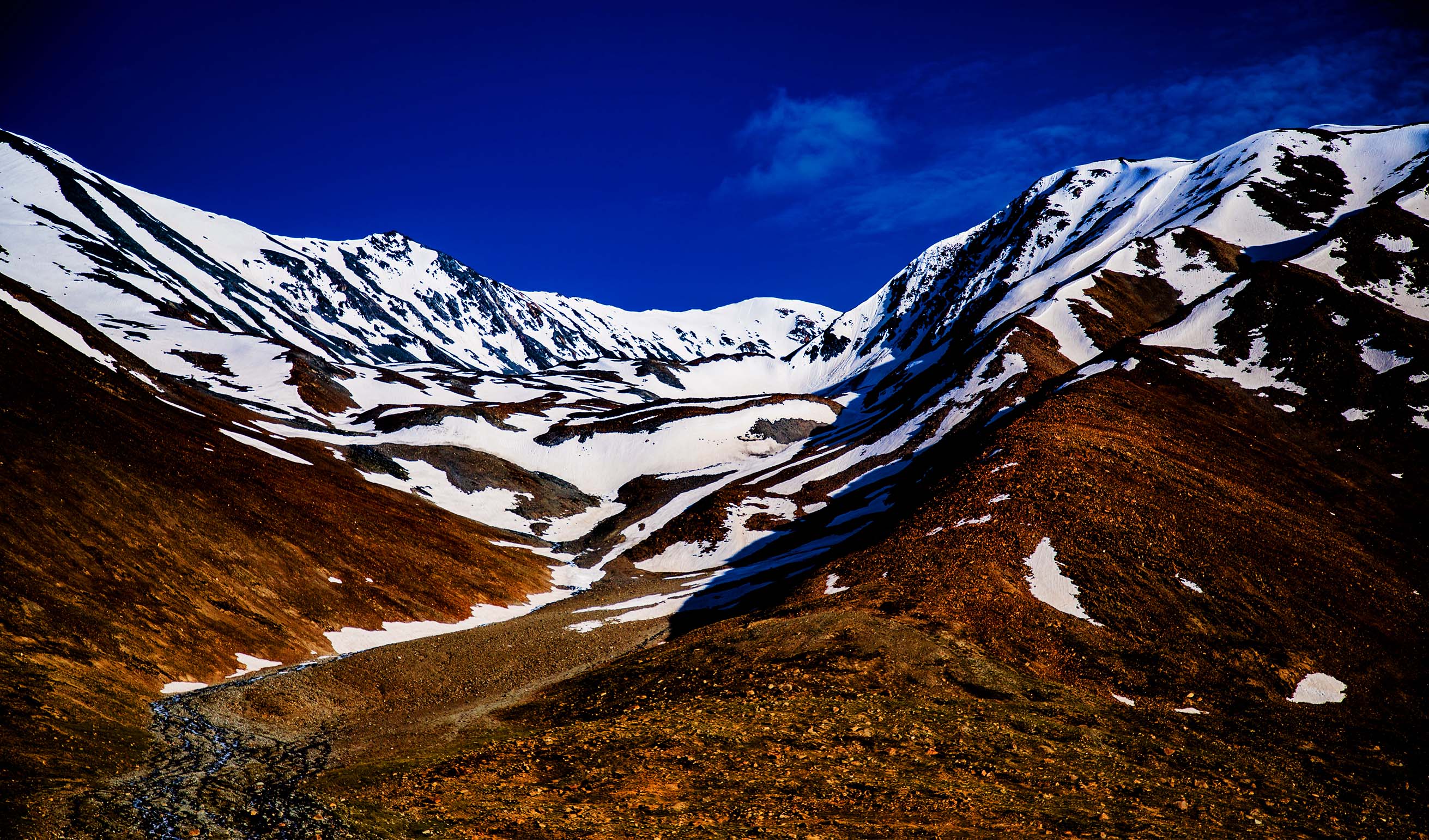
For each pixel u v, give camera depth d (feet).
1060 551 187.01
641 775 95.86
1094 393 302.45
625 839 76.43
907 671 138.82
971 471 234.17
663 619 225.56
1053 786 97.45
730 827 79.87
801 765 99.30
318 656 187.11
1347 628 172.86
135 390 278.26
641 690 140.05
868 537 237.45
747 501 357.82
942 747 108.78
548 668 182.39
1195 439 272.72
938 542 195.52
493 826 80.33
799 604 179.01
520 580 286.05
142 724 121.39
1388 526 233.35
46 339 256.32
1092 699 137.90
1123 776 104.06
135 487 198.70
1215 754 118.52
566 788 93.35
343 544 243.40
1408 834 96.53
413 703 162.30
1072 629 161.58
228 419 334.65
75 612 147.33
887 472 350.23
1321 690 151.53
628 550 338.75
